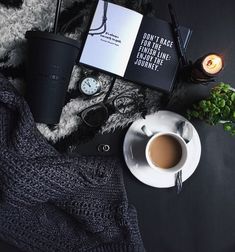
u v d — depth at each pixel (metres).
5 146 0.53
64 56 0.54
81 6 0.60
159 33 0.60
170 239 0.61
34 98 0.56
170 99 0.61
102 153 0.60
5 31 0.59
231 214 0.63
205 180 0.62
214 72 0.55
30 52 0.54
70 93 0.60
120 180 0.59
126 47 0.60
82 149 0.59
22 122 0.53
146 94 0.61
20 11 0.59
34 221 0.58
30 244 0.59
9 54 0.59
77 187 0.56
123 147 0.59
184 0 0.63
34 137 0.54
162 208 0.61
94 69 0.60
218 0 0.64
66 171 0.55
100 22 0.59
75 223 0.59
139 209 0.60
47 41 0.53
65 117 0.59
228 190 0.63
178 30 0.60
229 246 0.63
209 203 0.62
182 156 0.59
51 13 0.60
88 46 0.59
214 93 0.57
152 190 0.61
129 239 0.59
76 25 0.60
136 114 0.60
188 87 0.62
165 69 0.60
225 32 0.64
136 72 0.60
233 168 0.63
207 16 0.63
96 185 0.57
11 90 0.55
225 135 0.63
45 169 0.53
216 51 0.63
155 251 0.61
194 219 0.62
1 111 0.54
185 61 0.60
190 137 0.60
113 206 0.58
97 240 0.60
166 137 0.59
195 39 0.63
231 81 0.63
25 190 0.54
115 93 0.60
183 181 0.61
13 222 0.57
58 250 0.60
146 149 0.57
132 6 0.61
